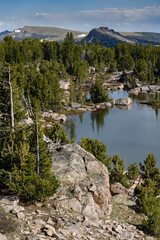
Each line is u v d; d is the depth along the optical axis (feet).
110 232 62.69
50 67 554.46
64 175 81.30
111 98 405.59
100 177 91.86
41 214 59.82
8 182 64.08
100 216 74.28
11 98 95.55
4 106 99.71
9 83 95.09
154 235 70.38
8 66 95.76
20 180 63.31
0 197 62.95
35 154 71.67
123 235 62.64
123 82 581.53
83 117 309.63
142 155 190.80
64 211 65.62
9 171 66.69
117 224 70.18
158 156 187.21
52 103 331.98
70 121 290.76
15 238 44.45
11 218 52.39
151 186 107.34
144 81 543.39
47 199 69.67
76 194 74.69
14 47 639.35
